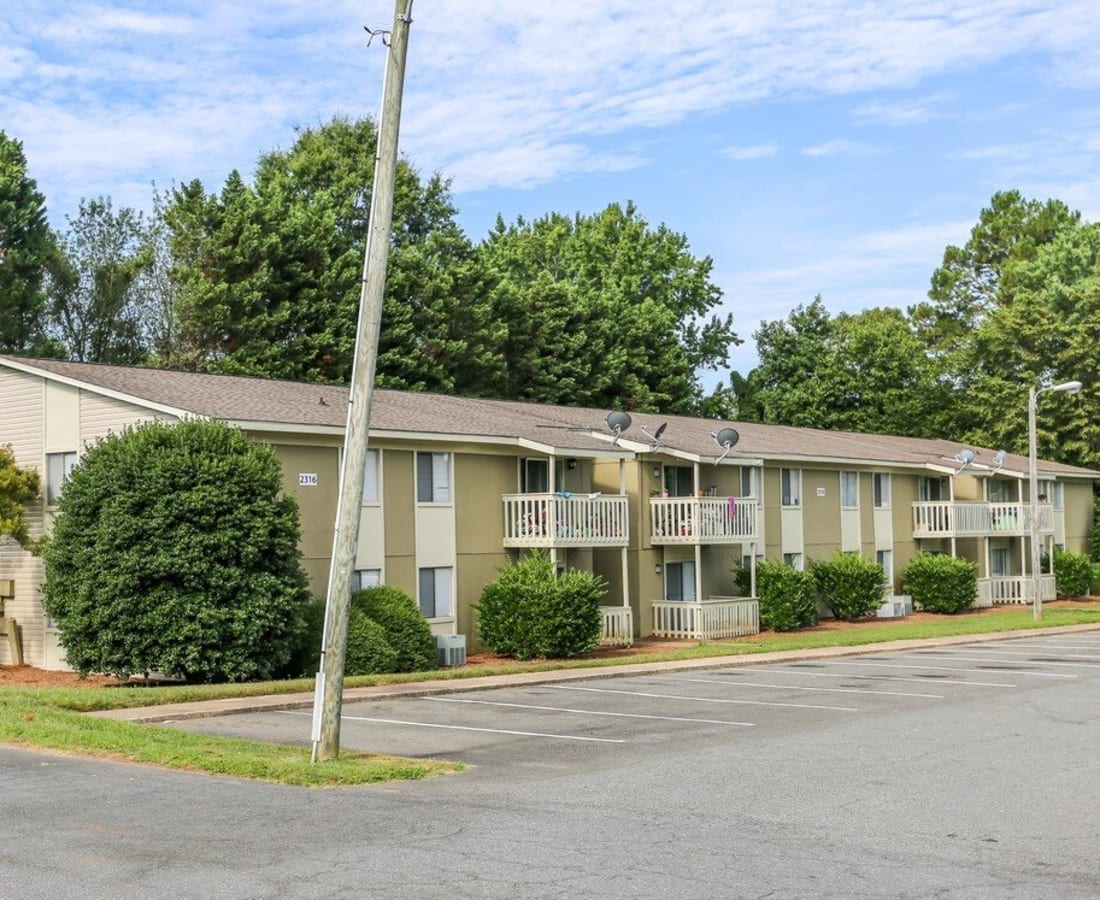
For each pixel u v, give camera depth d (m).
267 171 54.47
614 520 32.66
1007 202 103.12
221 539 22.78
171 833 10.62
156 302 52.47
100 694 20.06
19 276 48.91
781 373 71.62
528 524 31.34
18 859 9.71
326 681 14.33
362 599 26.61
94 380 26.55
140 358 52.00
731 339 72.56
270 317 46.19
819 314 71.94
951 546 48.44
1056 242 84.19
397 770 13.69
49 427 27.23
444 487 30.28
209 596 22.78
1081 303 65.25
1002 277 93.44
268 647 23.23
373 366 14.29
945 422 68.50
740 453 37.62
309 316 47.12
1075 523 60.00
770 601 38.22
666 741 16.66
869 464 45.16
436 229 58.81
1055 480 58.56
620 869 9.54
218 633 22.58
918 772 14.17
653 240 71.56
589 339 59.50
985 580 49.78
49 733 15.76
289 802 12.04
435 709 20.25
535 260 69.31
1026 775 13.98
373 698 21.48
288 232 47.16
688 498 35.25
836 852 10.23
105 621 22.81
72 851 9.96
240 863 9.60
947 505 47.72
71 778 13.27
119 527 22.66
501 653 30.03
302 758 14.48
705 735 17.23
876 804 12.29
